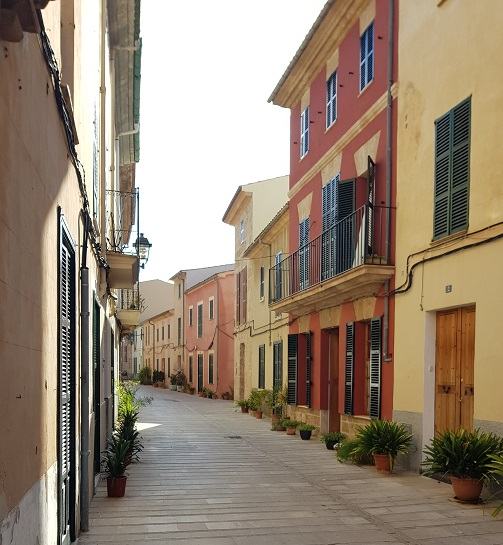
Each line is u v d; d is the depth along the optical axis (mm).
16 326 3078
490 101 7988
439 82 9297
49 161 4156
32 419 3494
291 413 17234
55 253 4523
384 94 11180
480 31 8305
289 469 10188
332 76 14250
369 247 11094
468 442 7520
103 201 9961
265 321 22000
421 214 9672
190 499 7820
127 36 12617
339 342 13391
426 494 8070
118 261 11031
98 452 8867
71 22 5516
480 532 6293
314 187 15180
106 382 10883
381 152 11297
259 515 7020
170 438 14758
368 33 12195
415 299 9766
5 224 2840
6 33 2635
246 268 26406
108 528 6367
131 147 19422
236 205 27672
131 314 17891
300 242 16219
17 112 3092
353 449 10570
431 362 9422
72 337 5672
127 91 15414
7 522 2791
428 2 9742
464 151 8539
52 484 4262
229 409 25547
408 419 9852
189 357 42812
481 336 7934
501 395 7492
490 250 7832
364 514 7051
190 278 44750
